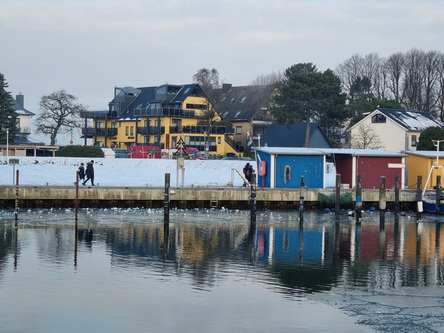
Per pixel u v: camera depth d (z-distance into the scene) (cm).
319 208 5647
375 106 12756
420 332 2231
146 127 12862
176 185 6034
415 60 14188
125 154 11019
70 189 5169
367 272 3122
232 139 13050
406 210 5809
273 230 4431
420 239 4200
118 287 2700
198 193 5372
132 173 7644
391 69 14550
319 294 2677
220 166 8894
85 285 2717
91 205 5250
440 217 5400
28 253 3347
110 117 13700
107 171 7794
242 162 9156
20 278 2800
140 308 2430
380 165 6003
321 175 5809
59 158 8906
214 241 3903
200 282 2822
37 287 2664
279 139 11825
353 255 3575
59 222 4469
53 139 12769
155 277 2888
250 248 3700
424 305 2545
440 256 3600
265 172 5834
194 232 4222
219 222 4712
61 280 2784
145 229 4281
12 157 8669
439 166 5803
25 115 13762
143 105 13525
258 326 2270
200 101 13000
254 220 4750
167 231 4225
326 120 11744
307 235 4259
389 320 2348
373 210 5772
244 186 5700
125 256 3344
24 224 4341
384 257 3538
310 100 11288
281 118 11338
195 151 10844
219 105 14038
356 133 11106
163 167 8712
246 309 2447
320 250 3706
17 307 2402
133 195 5278
